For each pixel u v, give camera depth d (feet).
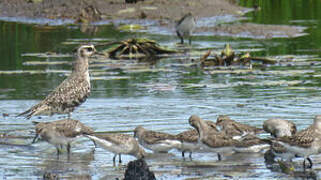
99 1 127.03
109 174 38.22
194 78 69.41
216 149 42.06
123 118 51.60
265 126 45.47
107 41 93.66
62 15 118.83
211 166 40.27
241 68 75.00
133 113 53.31
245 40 95.14
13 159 41.37
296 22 110.42
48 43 93.15
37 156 42.34
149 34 101.71
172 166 40.34
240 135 46.03
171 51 86.99
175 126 48.83
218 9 122.62
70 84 52.01
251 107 55.01
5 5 126.62
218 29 104.12
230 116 51.85
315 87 63.41
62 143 43.06
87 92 52.90
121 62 80.64
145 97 59.62
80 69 52.80
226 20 113.60
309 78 68.49
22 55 84.02
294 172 38.63
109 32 103.19
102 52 85.15
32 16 119.03
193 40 96.48
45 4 126.21
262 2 138.62
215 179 37.09
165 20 114.01
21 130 48.62
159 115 52.60
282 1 139.03
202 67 76.69
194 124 42.93
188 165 40.55
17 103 57.52
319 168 39.63
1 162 40.63
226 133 46.09
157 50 86.43
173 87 64.34
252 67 75.36
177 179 37.09
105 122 50.39
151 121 50.49
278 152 41.42
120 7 122.52
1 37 99.30
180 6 122.83
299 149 39.70
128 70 73.46
